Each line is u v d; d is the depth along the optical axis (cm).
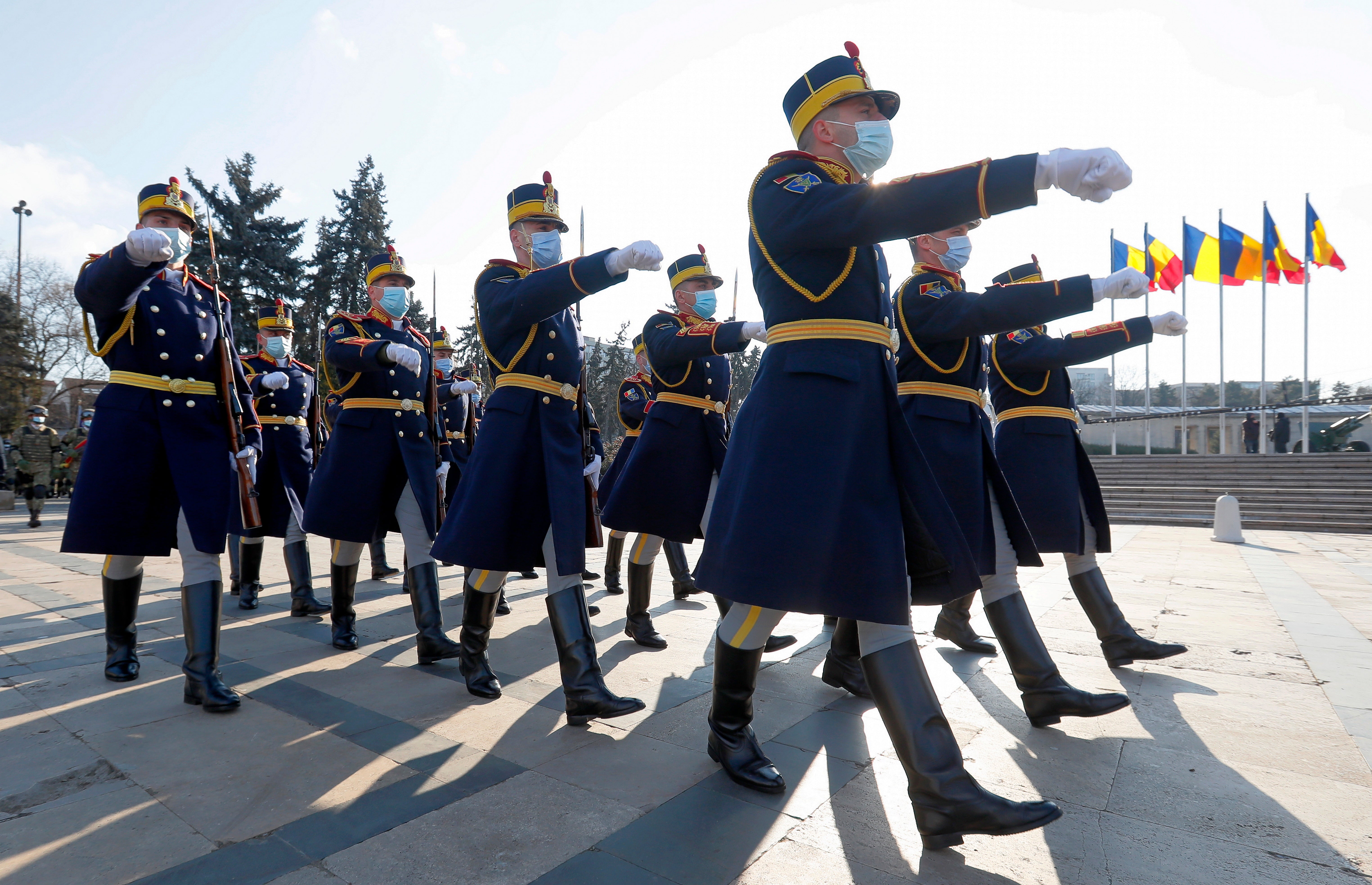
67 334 2902
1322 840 210
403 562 806
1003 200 174
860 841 208
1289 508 1463
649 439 434
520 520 321
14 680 352
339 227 3419
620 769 255
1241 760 269
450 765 257
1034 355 370
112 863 193
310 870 190
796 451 217
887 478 218
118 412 328
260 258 2903
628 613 445
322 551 874
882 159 232
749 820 219
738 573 216
